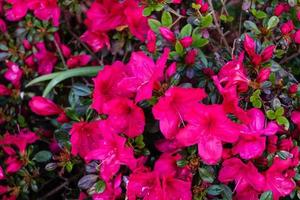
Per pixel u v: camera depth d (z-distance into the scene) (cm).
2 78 75
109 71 56
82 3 72
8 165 66
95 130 59
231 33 69
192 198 57
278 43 61
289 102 58
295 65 66
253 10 62
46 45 73
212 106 52
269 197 56
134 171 55
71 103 63
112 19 66
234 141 53
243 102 56
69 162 62
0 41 73
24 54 72
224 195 57
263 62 57
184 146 56
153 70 55
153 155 61
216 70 59
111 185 58
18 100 71
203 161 55
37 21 71
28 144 66
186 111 54
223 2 66
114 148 56
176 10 66
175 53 58
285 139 56
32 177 65
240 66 55
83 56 69
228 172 56
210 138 53
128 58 70
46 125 71
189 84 56
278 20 60
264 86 56
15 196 65
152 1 61
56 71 72
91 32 69
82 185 59
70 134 59
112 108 55
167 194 56
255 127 54
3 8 75
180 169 56
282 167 55
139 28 65
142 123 56
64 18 73
